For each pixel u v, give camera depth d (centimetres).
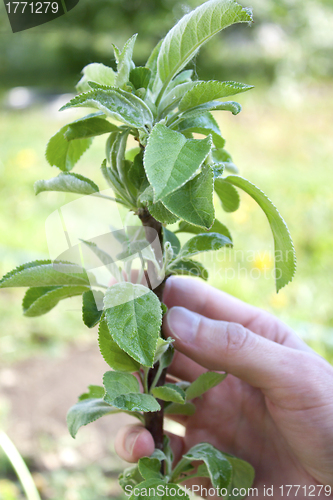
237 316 33
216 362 27
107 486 41
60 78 213
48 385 50
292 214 76
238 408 32
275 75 187
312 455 28
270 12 195
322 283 60
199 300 32
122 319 20
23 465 33
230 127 137
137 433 26
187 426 33
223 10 19
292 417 28
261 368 26
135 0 209
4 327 57
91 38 227
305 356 27
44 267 21
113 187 22
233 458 25
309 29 194
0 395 48
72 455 44
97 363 53
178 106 21
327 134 128
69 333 57
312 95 181
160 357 23
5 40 225
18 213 78
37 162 101
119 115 20
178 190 19
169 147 19
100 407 24
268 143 121
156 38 210
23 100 162
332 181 91
